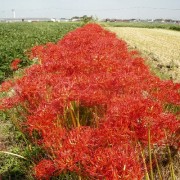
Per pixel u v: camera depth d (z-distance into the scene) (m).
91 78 4.90
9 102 4.82
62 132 3.79
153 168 4.92
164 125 3.71
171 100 4.80
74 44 9.98
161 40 35.56
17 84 4.80
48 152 4.81
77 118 4.64
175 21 182.00
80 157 3.18
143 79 5.62
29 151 5.55
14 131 7.12
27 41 25.20
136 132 3.52
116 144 3.32
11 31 43.69
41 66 5.73
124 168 2.79
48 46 8.80
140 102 3.59
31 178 5.22
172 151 5.10
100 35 13.62
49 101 4.15
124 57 8.00
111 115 3.51
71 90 4.10
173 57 19.75
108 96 4.59
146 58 17.23
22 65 16.34
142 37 39.16
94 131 3.53
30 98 4.70
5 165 5.92
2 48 18.69
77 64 5.64
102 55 6.02
